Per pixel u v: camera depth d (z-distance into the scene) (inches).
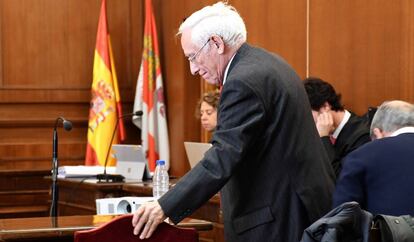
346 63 220.7
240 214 117.7
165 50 305.0
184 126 294.7
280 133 115.0
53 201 173.6
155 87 299.9
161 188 192.1
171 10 300.8
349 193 123.7
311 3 233.9
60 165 296.5
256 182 116.6
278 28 248.1
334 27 225.1
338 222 99.3
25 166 293.6
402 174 123.8
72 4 303.1
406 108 131.0
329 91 173.0
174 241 111.8
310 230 100.8
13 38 295.1
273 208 115.4
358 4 217.0
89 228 118.0
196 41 117.6
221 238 192.7
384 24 209.0
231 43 117.5
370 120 175.3
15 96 294.2
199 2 283.7
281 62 119.3
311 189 115.9
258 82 113.1
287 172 115.4
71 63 302.2
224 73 119.6
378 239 104.1
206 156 111.1
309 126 118.1
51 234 115.8
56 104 299.9
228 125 112.2
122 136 294.2
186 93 295.1
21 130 294.7
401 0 204.1
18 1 296.4
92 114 291.3
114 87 294.8
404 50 203.2
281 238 115.3
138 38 311.7
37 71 298.0
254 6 258.8
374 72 211.8
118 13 310.2
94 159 288.5
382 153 125.1
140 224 109.1
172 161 301.0
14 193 287.7
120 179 229.3
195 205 110.0
